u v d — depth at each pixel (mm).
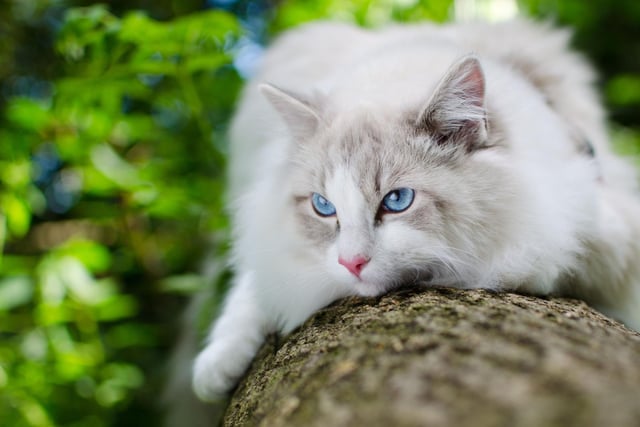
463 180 484
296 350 434
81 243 734
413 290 463
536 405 303
